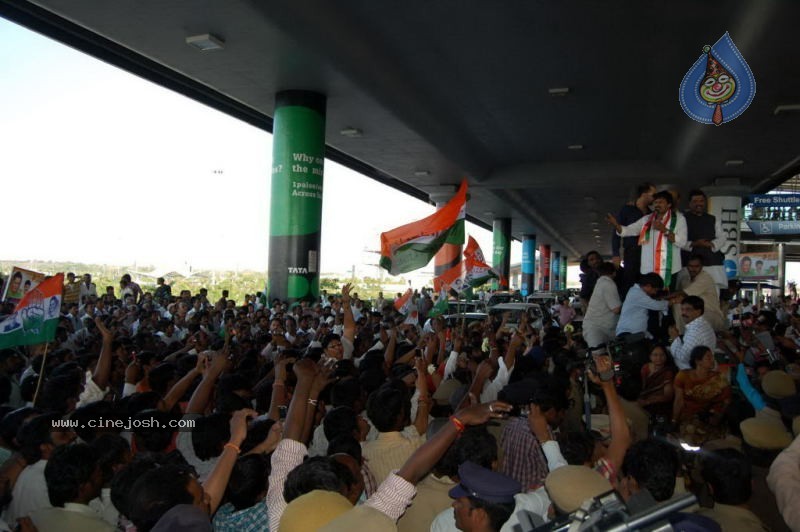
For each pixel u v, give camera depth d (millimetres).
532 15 12594
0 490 3734
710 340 6359
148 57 14406
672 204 7648
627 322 7211
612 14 12406
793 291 40031
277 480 3121
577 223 46406
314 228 16062
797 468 2881
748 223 31422
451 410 5727
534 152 25031
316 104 16266
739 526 3176
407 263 11750
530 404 3639
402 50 14789
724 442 5004
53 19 12930
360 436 4473
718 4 11695
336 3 12500
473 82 16812
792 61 13742
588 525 1646
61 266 26094
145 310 12852
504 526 2594
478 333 9852
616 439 3213
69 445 3340
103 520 3262
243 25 12289
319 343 7762
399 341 9188
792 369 7477
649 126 20422
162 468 2717
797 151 21672
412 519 3461
